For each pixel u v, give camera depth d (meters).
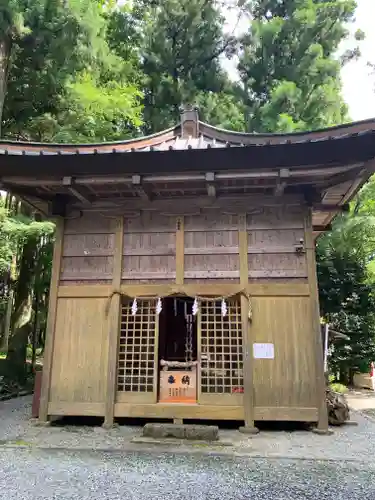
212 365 6.93
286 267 6.67
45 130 12.05
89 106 11.65
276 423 6.66
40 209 8.16
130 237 7.10
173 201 7.10
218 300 6.68
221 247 6.86
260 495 3.67
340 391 11.79
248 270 6.71
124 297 6.91
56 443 5.43
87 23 11.09
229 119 16.48
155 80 17.62
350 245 13.63
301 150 5.71
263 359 6.36
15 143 6.37
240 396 6.28
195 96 16.97
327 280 13.92
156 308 6.81
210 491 3.76
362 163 5.77
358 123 5.67
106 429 6.23
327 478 4.15
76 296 6.93
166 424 5.83
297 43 15.26
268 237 6.82
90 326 6.80
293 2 16.16
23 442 5.48
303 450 5.18
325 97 14.57
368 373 13.30
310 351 6.34
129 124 16.25
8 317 18.72
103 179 6.32
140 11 18.52
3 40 10.13
